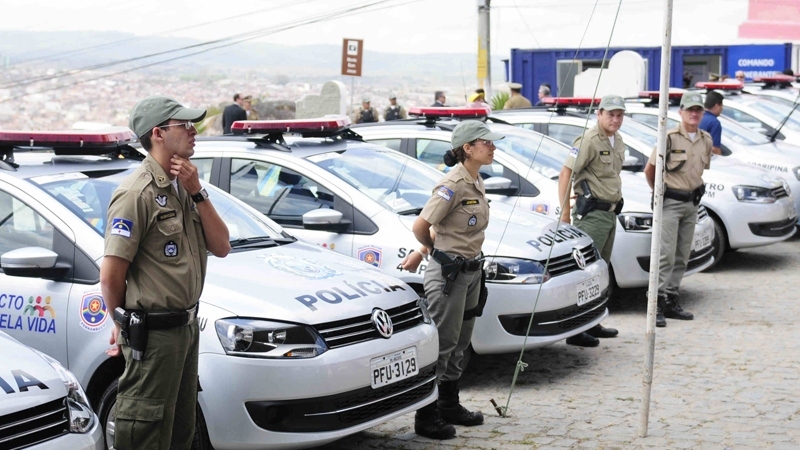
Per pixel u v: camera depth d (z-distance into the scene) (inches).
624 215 327.6
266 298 180.9
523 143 353.1
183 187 153.3
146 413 150.3
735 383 247.3
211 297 179.9
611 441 204.1
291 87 1823.3
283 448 173.6
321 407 175.6
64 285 188.5
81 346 184.7
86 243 189.3
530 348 247.0
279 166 267.4
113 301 149.3
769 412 222.2
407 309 199.2
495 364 275.3
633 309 343.0
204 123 798.5
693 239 347.6
